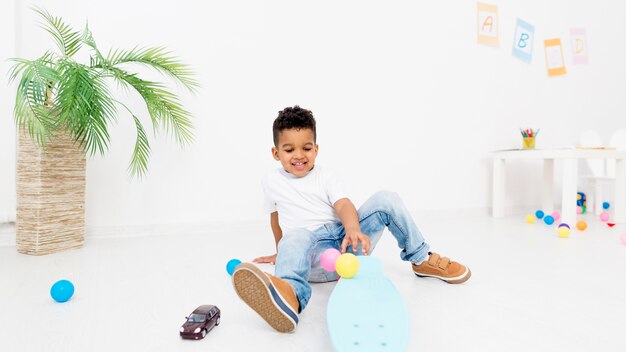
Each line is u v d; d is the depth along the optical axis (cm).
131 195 210
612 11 343
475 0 292
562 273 137
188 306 105
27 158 161
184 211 220
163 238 203
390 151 268
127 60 175
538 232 219
